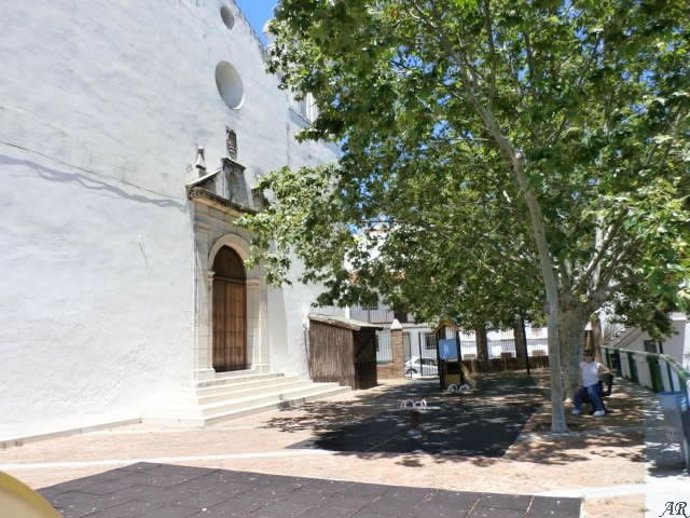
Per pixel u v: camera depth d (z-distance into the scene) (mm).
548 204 9289
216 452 8289
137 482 6445
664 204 6434
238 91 16859
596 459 7184
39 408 9664
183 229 13523
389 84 7758
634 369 18281
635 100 8992
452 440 8898
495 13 8828
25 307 9594
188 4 14719
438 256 13008
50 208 10195
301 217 11164
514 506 5281
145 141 12602
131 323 11703
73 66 10938
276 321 17297
